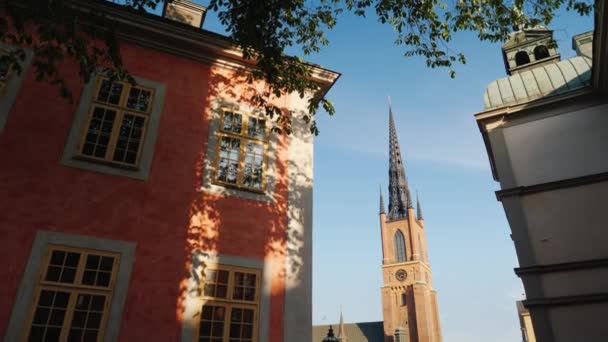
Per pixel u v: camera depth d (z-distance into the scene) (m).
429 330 72.38
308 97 11.66
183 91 10.02
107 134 8.87
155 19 9.88
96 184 8.17
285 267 9.22
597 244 10.50
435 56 9.47
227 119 10.34
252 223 9.30
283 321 8.66
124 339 7.21
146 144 8.98
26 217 7.40
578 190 11.34
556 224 11.23
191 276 8.21
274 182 10.04
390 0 8.67
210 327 8.07
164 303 7.77
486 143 15.14
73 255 7.54
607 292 9.77
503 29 9.16
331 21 9.51
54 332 6.91
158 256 8.09
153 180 8.72
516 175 12.44
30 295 6.91
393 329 75.38
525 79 14.09
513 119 13.31
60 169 8.01
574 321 9.95
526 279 10.89
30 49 8.87
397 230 85.25
